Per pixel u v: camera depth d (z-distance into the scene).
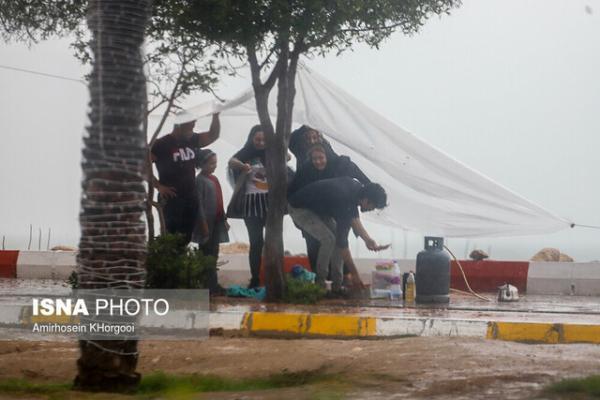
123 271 10.61
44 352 13.83
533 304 20.19
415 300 19.69
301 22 17.38
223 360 12.97
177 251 18.34
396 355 12.31
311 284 18.53
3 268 25.44
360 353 12.76
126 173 10.56
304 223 19.33
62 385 11.09
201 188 19.48
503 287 20.92
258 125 20.00
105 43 10.54
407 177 20.75
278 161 18.64
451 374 11.01
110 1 10.57
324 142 20.05
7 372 12.24
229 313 16.06
